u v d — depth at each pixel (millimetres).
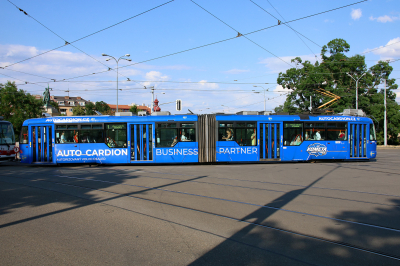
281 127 18031
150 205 7824
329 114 19406
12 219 6566
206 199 8539
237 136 17812
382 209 7434
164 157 17594
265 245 5082
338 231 5832
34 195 9039
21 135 17750
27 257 4551
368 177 12430
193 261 4395
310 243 5195
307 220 6535
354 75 42094
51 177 12898
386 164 17250
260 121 17906
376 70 44094
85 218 6613
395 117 42250
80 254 4656
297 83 43344
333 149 18281
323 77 41281
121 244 5074
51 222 6332
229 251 4797
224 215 6910
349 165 16797
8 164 20062
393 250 4902
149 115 18094
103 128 17703
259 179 12117
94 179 12211
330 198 8641
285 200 8406
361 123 18656
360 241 5305
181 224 6219
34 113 45312
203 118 17875
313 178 12297
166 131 17719
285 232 5766
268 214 7000
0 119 19312
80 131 17703
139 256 4570
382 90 47656
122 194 9195
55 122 17688
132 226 6062
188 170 15180
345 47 42625
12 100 44031
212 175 13312
